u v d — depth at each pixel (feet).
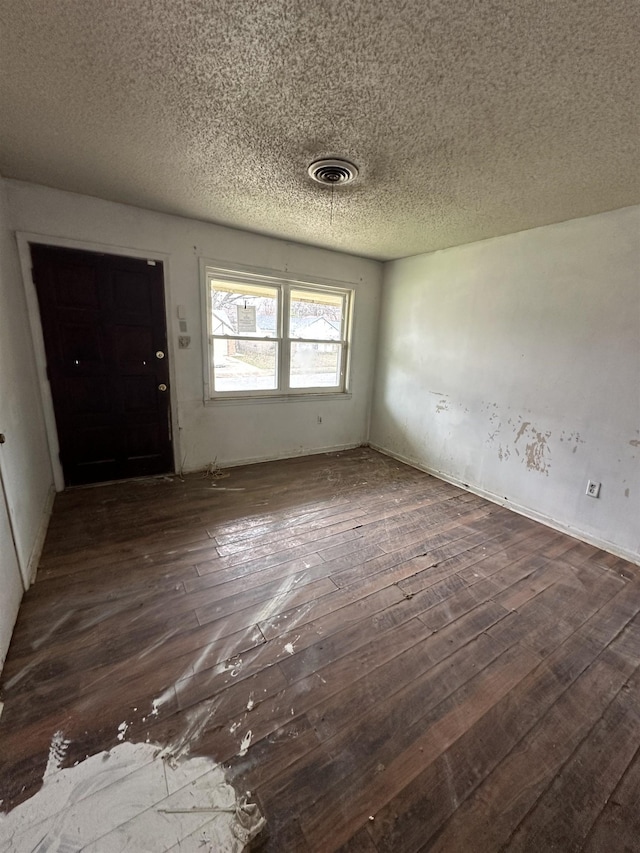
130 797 3.52
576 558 7.93
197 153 6.48
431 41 3.83
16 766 3.71
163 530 8.38
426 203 8.14
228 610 6.03
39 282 8.75
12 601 5.48
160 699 4.50
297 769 3.82
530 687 4.87
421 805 3.56
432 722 4.36
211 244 10.70
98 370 9.89
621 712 4.58
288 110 5.15
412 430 13.56
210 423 11.93
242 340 12.20
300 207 8.87
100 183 8.05
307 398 13.82
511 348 10.02
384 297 14.42
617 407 7.98
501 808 3.56
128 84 4.70
